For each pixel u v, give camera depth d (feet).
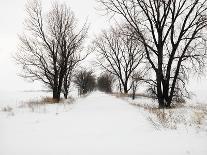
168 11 63.31
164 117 36.76
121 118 40.81
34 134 28.09
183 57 61.98
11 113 47.73
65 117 42.91
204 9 59.98
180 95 66.03
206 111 47.78
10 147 22.41
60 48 89.20
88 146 22.52
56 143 23.76
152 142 23.29
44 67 84.33
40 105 66.08
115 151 20.76
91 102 82.28
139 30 64.69
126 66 140.77
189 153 19.36
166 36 64.03
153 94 68.69
